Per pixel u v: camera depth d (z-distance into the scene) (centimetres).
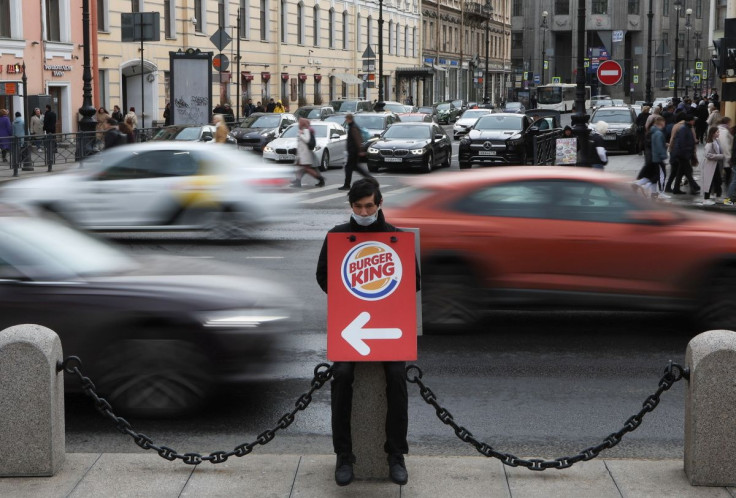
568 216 887
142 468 567
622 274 877
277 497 525
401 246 534
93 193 1472
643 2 11344
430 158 3070
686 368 551
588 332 940
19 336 545
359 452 544
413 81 7819
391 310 531
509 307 899
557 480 549
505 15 10750
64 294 659
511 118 3203
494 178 911
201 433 651
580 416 694
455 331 915
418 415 695
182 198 1483
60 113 3944
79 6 4019
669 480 550
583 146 2205
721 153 2034
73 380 658
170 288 674
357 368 538
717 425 535
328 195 2291
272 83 5509
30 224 716
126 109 4497
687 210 919
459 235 895
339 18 6384
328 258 533
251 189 1505
